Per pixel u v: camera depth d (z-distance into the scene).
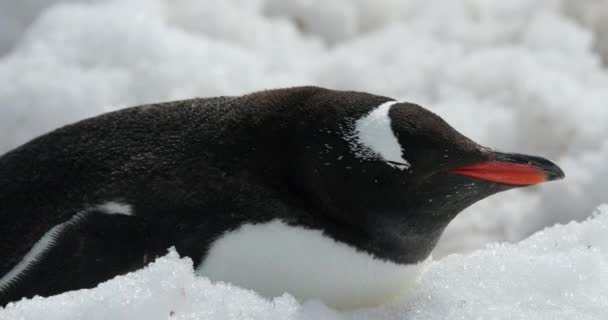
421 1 6.04
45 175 4.50
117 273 4.46
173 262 4.44
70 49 5.12
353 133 4.48
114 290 4.42
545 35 5.75
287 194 4.48
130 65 5.11
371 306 4.52
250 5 5.81
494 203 5.07
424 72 5.52
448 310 4.49
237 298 4.44
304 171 4.48
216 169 4.48
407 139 4.48
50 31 5.14
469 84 5.44
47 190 4.50
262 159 4.49
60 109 5.05
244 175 4.48
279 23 5.77
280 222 4.47
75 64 5.11
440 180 4.49
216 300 4.43
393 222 4.49
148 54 5.12
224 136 4.50
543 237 4.61
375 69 5.47
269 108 4.51
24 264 4.47
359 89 5.39
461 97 5.35
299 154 4.49
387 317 4.49
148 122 4.52
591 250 4.56
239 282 4.47
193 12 5.62
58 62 5.11
